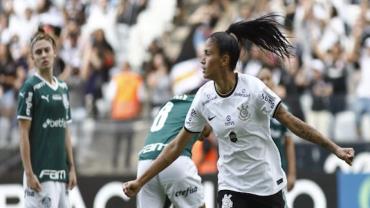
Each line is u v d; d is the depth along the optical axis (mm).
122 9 36438
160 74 32500
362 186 25344
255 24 14492
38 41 17531
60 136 17766
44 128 17547
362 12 32625
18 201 25578
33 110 17484
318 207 25312
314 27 31984
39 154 17516
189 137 14547
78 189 25781
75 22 35500
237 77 14133
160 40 37156
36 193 17453
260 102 13914
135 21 36500
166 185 17156
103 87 31766
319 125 26562
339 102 26531
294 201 25391
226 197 14375
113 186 25734
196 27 34156
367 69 29812
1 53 32812
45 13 35656
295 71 29219
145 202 17422
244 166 14258
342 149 13516
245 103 13953
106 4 36031
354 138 26344
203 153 26344
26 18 35594
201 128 14562
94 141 27359
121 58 35250
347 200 25297
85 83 30422
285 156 21094
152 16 37531
